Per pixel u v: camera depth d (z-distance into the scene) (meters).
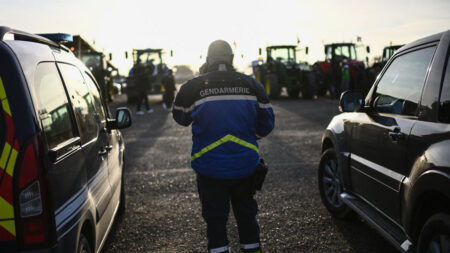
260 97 2.98
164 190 5.84
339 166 4.32
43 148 2.12
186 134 11.23
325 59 22.45
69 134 2.60
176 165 7.44
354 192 4.08
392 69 3.61
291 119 13.78
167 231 4.31
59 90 2.65
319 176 4.93
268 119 3.03
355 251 3.73
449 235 2.36
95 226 2.89
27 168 2.05
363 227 4.30
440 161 2.46
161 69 24.41
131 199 5.46
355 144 3.99
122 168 4.78
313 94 22.28
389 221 3.31
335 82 20.94
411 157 2.87
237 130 2.85
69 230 2.31
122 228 4.43
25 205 2.05
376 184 3.47
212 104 2.85
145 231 4.33
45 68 2.51
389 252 3.71
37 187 2.06
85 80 3.57
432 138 2.64
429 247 2.55
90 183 2.92
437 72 2.81
